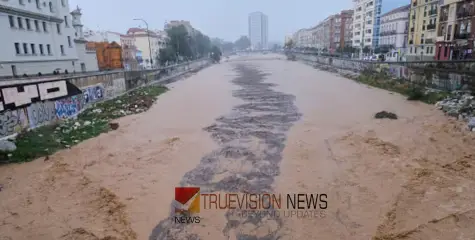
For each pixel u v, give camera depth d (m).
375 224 11.70
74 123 26.06
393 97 35.59
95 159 18.59
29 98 23.02
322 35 139.00
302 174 16.08
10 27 35.06
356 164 16.92
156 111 32.12
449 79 33.28
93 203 13.70
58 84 26.64
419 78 39.00
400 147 18.94
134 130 24.78
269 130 24.16
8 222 12.41
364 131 22.55
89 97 32.25
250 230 11.68
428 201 12.97
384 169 16.08
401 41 72.75
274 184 15.11
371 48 83.56
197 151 19.83
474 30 42.62
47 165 17.73
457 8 46.16
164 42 108.94
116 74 39.38
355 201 13.29
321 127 24.30
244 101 36.78
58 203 13.73
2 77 31.67
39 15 39.91
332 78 58.28
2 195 14.44
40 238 11.41
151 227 12.00
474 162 16.36
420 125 23.31
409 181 14.69
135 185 15.28
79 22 55.53
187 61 92.50
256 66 101.12
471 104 25.69
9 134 20.98
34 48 39.34
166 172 16.73
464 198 13.02
